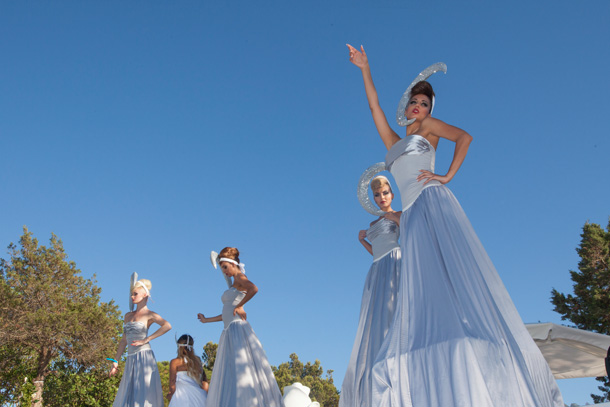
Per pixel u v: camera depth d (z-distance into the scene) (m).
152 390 7.86
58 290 27.83
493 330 2.62
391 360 2.80
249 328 6.96
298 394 8.05
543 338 7.91
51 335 23.95
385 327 4.46
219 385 6.67
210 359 36.53
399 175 3.40
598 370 8.31
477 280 2.82
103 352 25.05
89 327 25.33
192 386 7.59
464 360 2.50
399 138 3.82
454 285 2.81
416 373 2.65
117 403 7.78
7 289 25.17
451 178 3.24
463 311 2.70
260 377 6.66
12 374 23.67
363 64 3.96
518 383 2.46
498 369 2.46
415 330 2.80
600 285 22.83
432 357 2.62
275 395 6.70
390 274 4.79
